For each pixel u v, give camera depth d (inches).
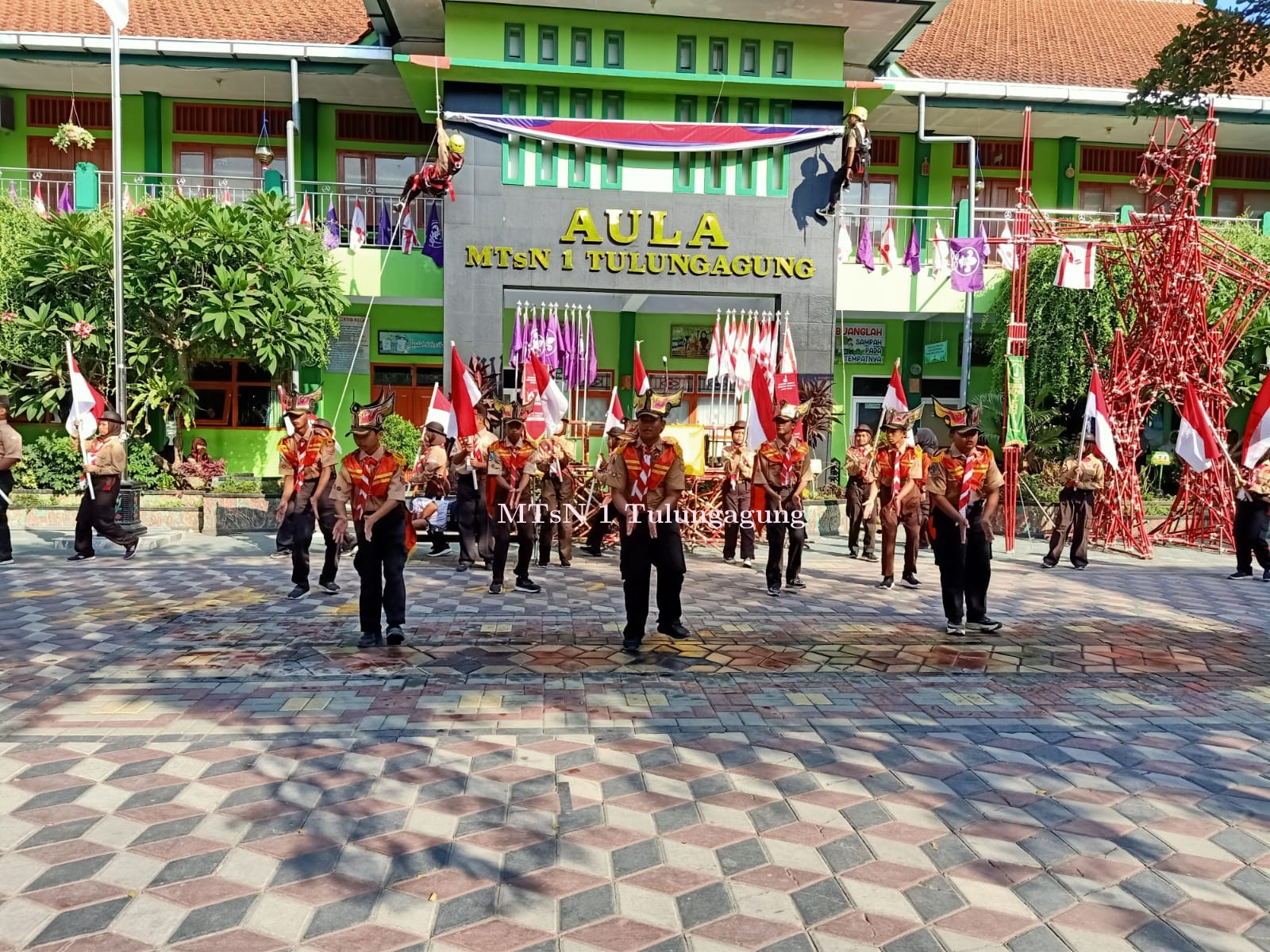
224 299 554.3
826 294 639.1
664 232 626.8
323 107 746.8
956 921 134.6
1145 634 331.0
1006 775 191.3
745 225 633.0
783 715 228.2
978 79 745.0
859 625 334.6
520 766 191.5
